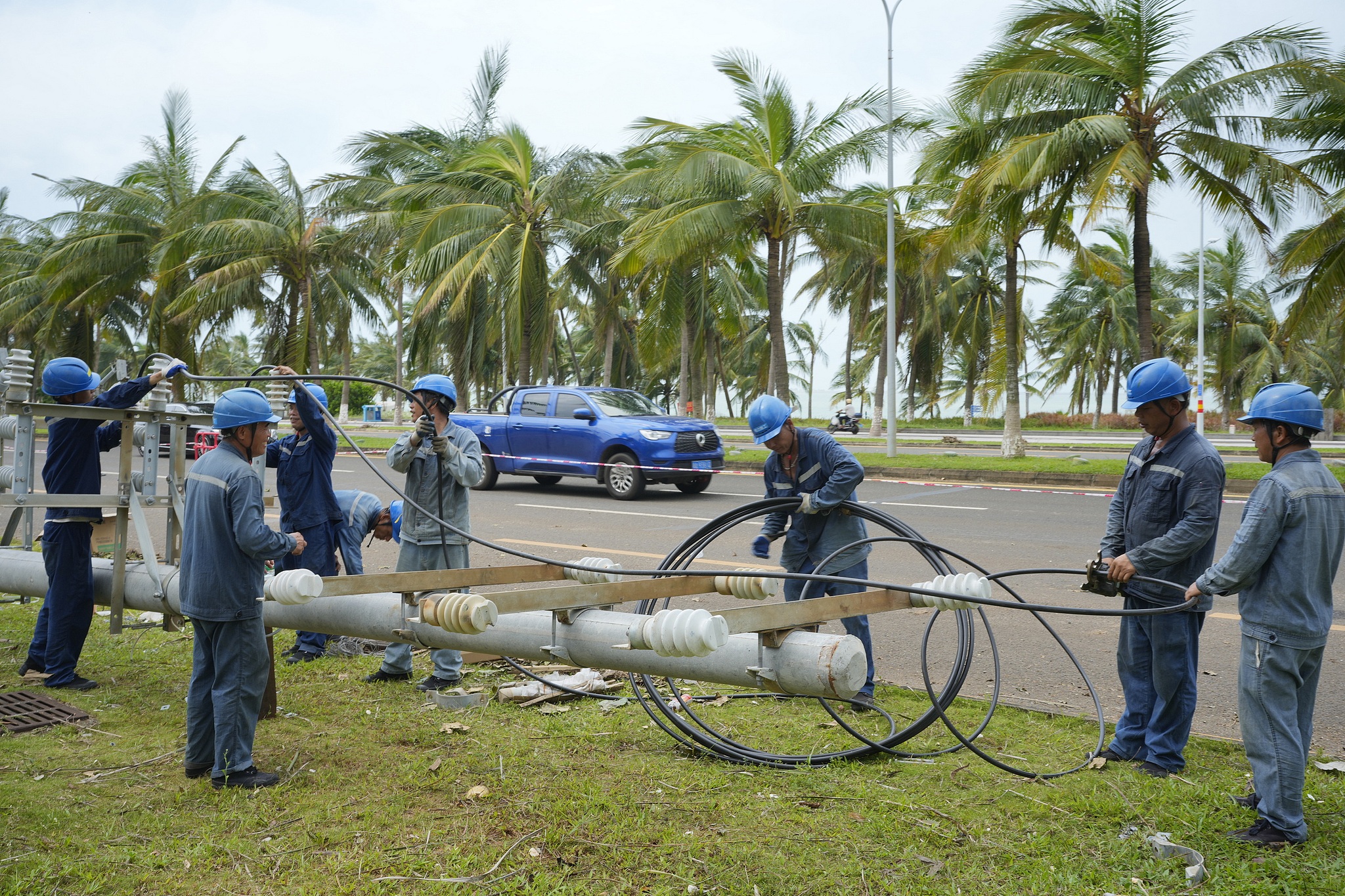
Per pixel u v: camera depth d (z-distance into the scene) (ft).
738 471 66.74
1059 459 65.36
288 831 11.44
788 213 64.39
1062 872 10.28
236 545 12.64
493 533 36.86
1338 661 18.90
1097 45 54.08
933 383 151.94
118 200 100.32
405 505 17.79
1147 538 13.20
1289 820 10.80
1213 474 12.64
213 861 10.66
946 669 18.80
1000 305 145.59
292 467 19.65
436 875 10.32
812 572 17.08
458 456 17.25
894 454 67.05
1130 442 106.42
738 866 10.48
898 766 13.53
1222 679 17.81
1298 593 10.80
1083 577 27.58
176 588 16.20
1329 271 52.95
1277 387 11.20
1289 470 10.96
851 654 10.55
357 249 97.25
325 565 19.77
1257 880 10.13
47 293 104.32
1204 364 160.76
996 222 58.44
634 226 68.03
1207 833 11.20
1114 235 112.88
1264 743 10.99
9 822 11.60
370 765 13.62
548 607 11.46
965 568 29.04
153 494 17.30
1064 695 17.06
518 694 16.65
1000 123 55.72
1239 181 54.39
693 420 50.24
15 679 17.90
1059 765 13.58
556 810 11.84
